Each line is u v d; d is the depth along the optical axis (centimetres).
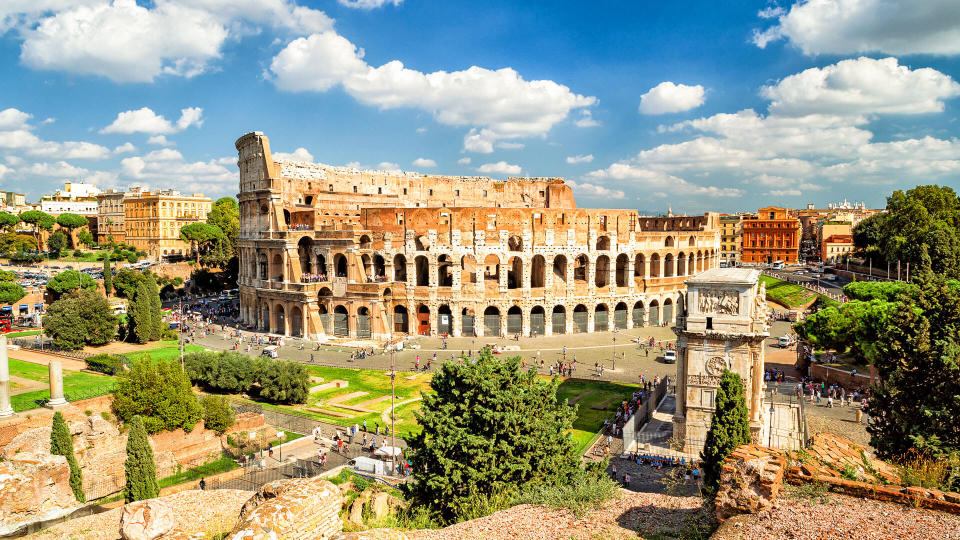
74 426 5578
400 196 15688
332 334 12275
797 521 2488
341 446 6309
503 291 12375
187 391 6312
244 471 5734
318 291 12150
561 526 2888
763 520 2538
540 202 17025
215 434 6450
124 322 10994
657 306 13700
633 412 6950
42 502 3312
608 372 9312
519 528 2875
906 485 2905
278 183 12925
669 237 14075
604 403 7656
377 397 8081
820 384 8131
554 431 3859
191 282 18262
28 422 5638
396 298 12519
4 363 5762
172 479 5678
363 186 15200
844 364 8656
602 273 13875
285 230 12544
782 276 19338
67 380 7344
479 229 12338
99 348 9975
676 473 5216
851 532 2391
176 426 6125
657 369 9494
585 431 6600
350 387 8594
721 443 4191
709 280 5522
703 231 15088
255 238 13450
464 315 12488
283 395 7700
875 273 16650
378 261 13488
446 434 3700
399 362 10019
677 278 13925
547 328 12581
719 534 2514
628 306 13200
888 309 7175
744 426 4234
